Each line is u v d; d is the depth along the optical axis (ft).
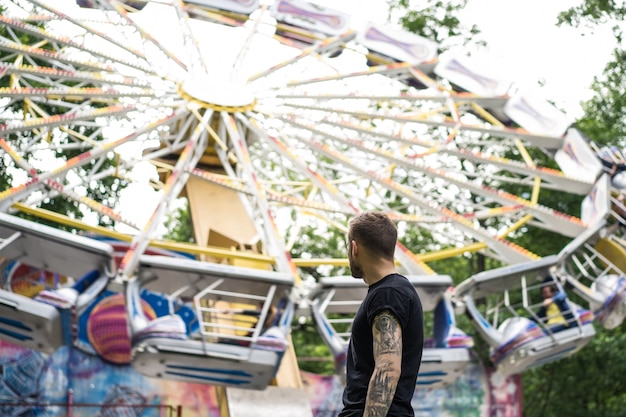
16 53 66.33
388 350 13.03
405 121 68.28
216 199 64.85
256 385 50.44
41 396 66.28
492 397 75.56
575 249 60.80
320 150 65.51
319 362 106.32
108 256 48.65
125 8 70.23
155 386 69.00
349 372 13.84
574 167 67.62
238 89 66.18
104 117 62.80
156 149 68.03
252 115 65.51
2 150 57.98
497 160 66.54
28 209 53.83
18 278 59.82
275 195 65.00
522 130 68.80
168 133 67.62
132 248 50.06
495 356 56.85
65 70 64.54
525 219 65.67
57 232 47.85
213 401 69.92
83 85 87.40
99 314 68.59
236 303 56.95
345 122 66.54
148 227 51.49
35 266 50.34
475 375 75.92
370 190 70.33
